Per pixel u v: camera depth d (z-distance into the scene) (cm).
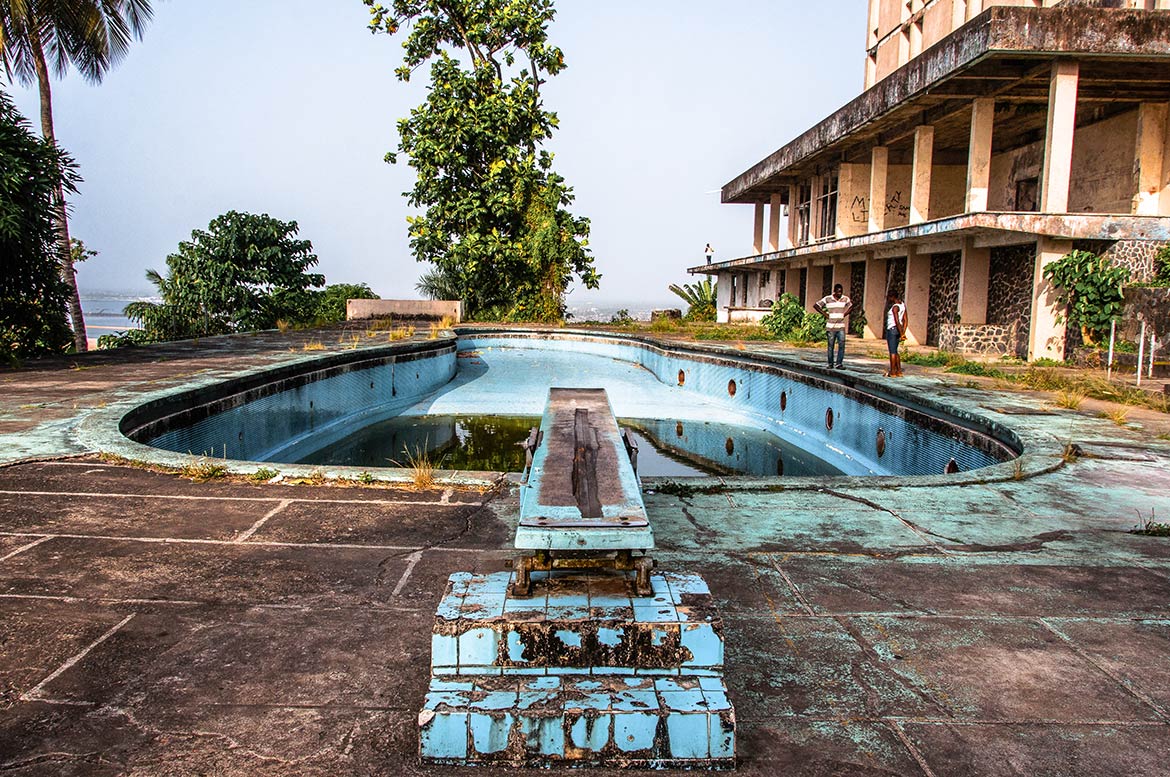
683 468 1215
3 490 564
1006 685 309
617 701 248
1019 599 395
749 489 600
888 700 296
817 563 441
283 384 1181
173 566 423
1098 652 339
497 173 3092
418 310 3078
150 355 1502
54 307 1501
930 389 1112
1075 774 253
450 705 248
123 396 934
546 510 268
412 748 260
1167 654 338
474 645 256
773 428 1457
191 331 2331
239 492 568
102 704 286
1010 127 2048
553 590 276
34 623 352
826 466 1204
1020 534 500
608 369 2241
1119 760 261
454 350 2155
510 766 248
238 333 2236
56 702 287
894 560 448
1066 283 1487
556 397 516
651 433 1466
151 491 567
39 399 921
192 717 279
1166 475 662
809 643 342
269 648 331
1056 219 1470
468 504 543
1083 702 297
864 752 262
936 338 2008
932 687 306
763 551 461
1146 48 1416
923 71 1667
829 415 1273
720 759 249
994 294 1756
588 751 246
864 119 2000
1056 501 580
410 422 1552
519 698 249
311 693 295
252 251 2442
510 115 3062
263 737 266
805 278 2916
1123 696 302
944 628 360
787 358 1573
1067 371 1388
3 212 1269
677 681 256
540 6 3203
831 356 1397
